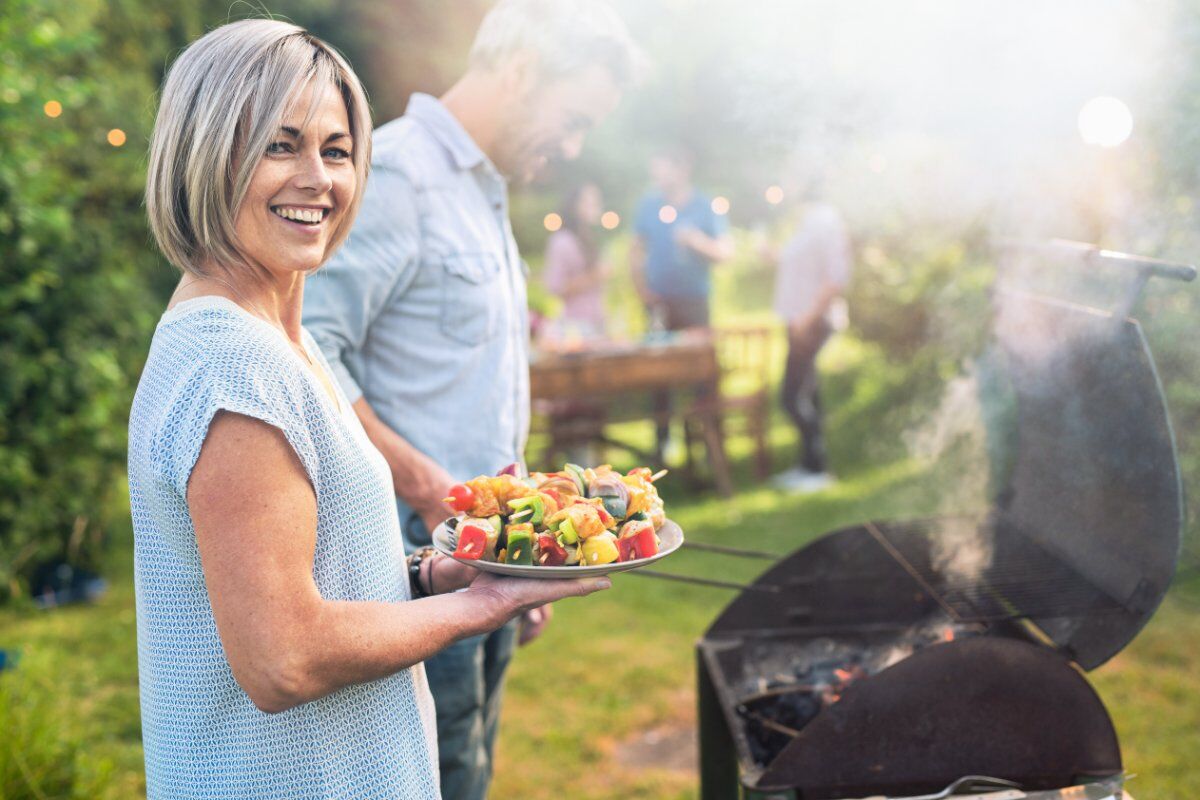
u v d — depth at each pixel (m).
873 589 2.30
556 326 6.40
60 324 4.49
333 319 1.90
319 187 1.21
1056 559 2.02
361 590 1.26
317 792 1.23
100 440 4.56
